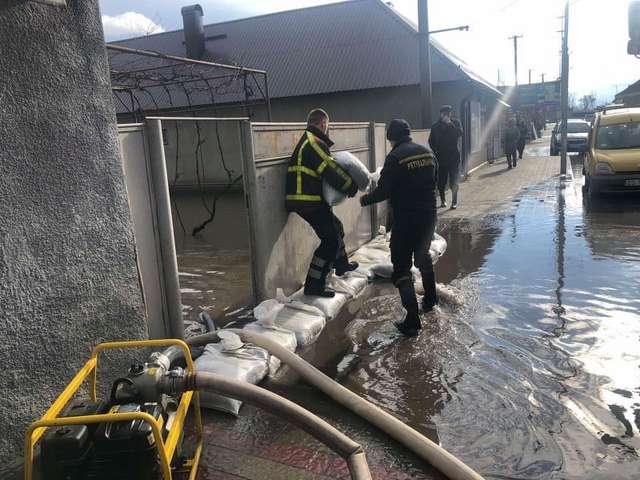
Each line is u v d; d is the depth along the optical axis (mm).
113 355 3416
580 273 6168
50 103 2980
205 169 12695
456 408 3457
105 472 2279
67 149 3082
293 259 5512
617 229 8242
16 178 2812
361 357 4266
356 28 19047
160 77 13695
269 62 19031
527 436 3119
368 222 7766
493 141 22797
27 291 2877
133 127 3697
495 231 8656
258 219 4859
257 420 3346
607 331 4523
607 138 11445
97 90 3262
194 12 20438
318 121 5164
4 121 2748
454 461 2770
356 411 3338
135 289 3562
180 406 2684
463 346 4359
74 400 3133
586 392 3574
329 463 2908
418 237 4766
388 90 16828
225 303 5520
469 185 14969
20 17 2811
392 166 4664
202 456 2984
